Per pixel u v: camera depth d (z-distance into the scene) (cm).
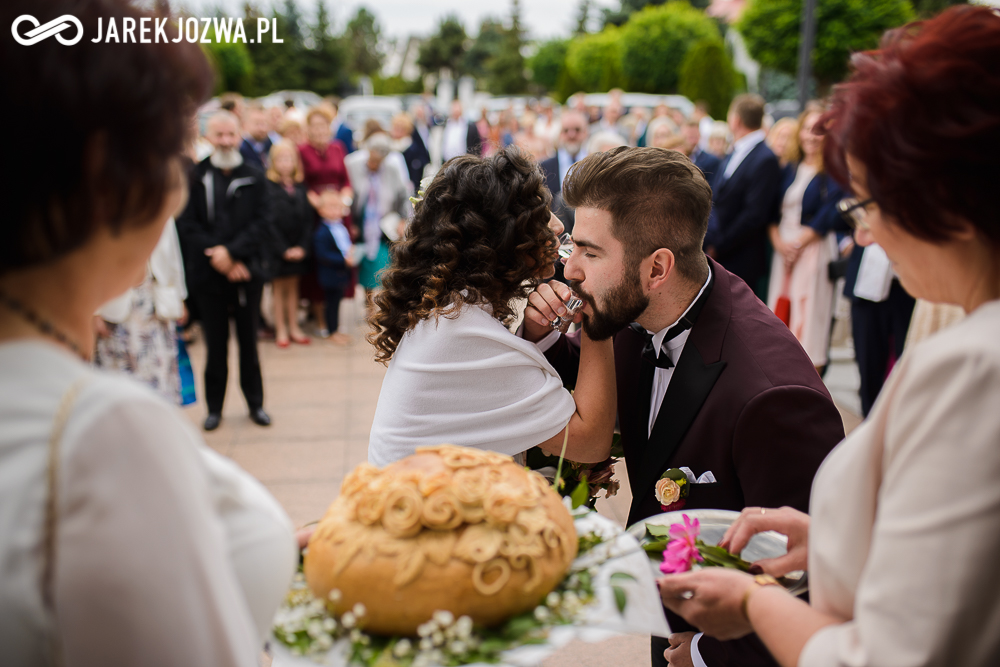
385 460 140
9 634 59
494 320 140
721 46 1995
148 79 66
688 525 117
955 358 70
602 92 3066
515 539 89
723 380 143
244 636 67
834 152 89
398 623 87
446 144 1272
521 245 138
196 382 560
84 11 63
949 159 74
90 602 58
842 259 489
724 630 100
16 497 59
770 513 115
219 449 434
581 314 148
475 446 136
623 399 168
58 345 69
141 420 60
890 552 71
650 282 145
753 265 526
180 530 61
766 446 135
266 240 462
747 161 510
